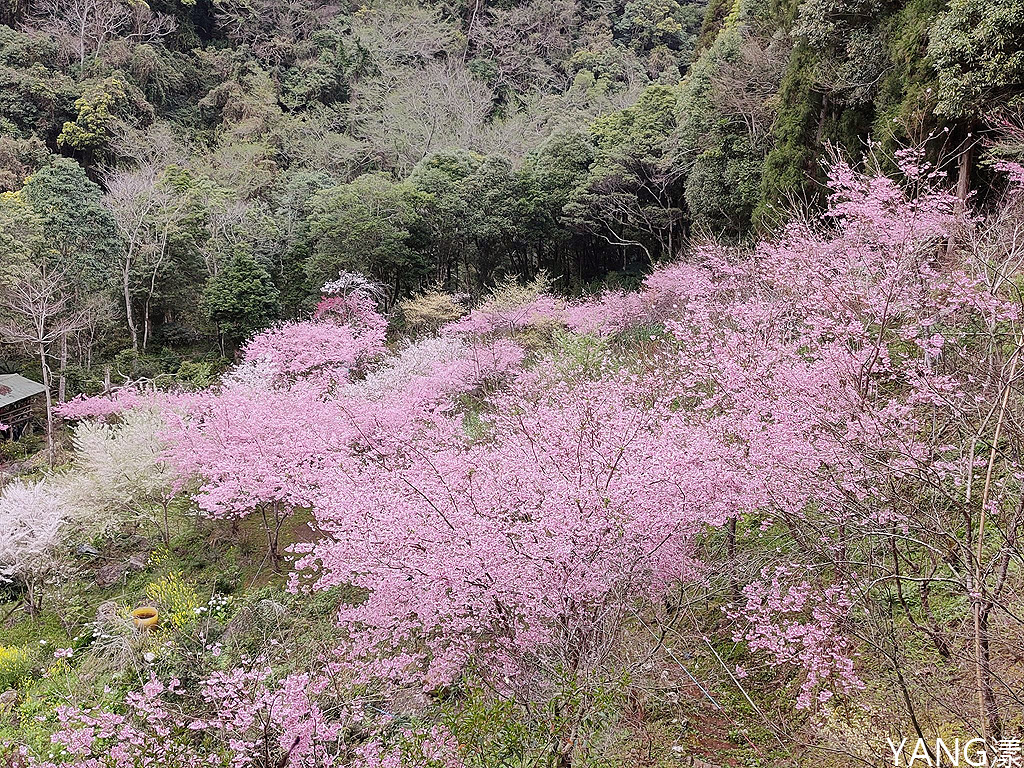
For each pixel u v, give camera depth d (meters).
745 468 5.14
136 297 24.00
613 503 4.91
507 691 4.60
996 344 4.84
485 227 23.02
